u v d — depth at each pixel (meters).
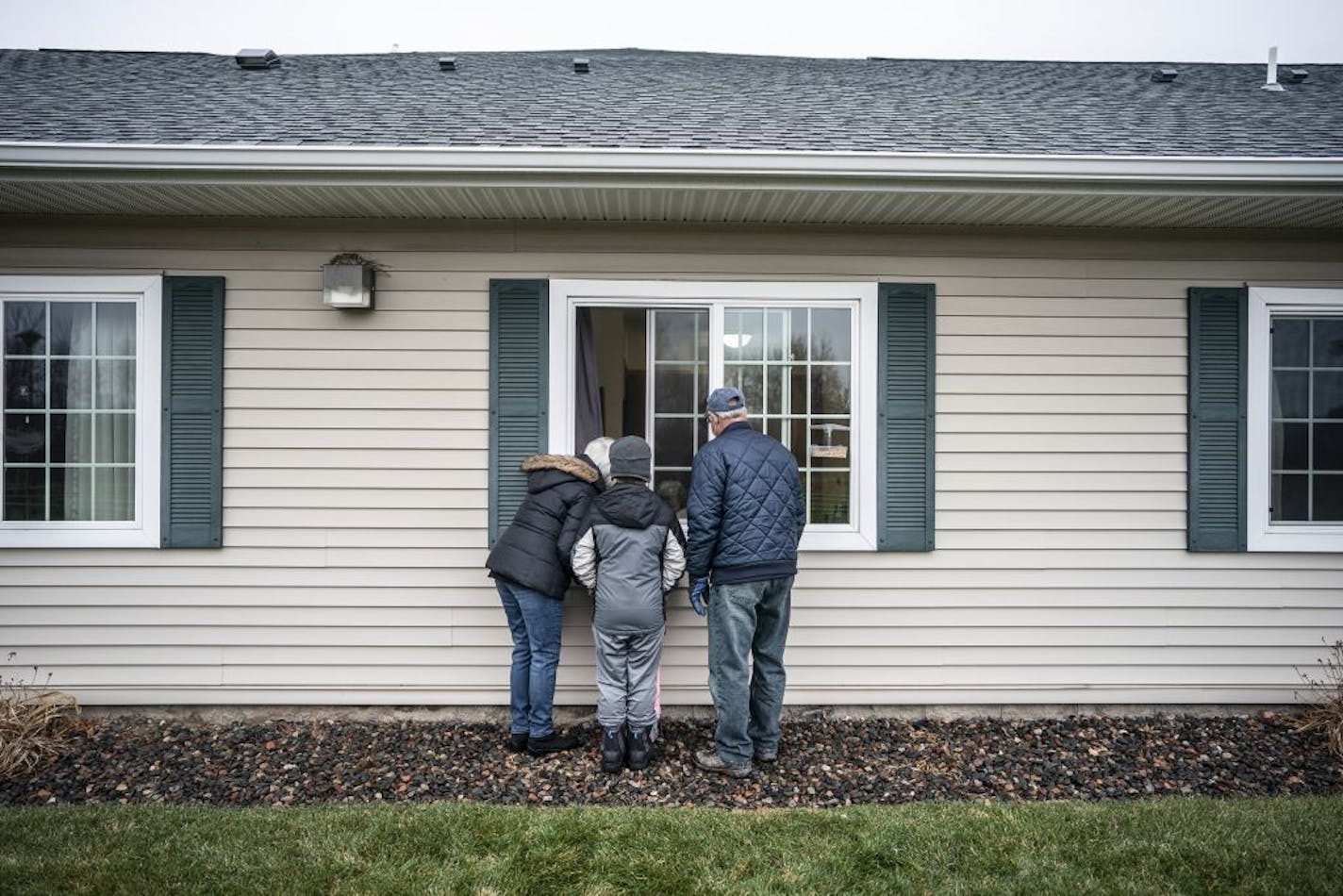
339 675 4.36
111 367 4.33
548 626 3.83
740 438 3.64
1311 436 4.52
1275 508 4.52
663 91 5.30
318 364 4.32
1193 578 4.46
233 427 4.31
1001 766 3.82
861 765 3.81
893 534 4.39
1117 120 4.70
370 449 4.34
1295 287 4.44
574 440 4.39
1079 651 4.46
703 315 4.45
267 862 2.76
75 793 3.48
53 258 4.24
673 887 2.66
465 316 4.36
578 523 3.76
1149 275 4.44
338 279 4.18
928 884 2.69
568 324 4.36
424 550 4.36
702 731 4.21
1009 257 4.42
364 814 3.12
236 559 4.32
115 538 4.27
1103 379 4.45
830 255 4.39
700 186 3.73
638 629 3.64
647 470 3.74
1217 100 5.29
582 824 3.04
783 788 3.55
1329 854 2.85
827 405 4.45
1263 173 3.66
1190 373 4.42
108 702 4.29
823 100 5.12
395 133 4.01
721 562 3.59
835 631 4.41
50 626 4.27
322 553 4.34
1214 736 4.19
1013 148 3.95
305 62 6.11
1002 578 4.44
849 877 2.72
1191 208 4.03
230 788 3.54
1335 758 3.92
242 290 4.30
